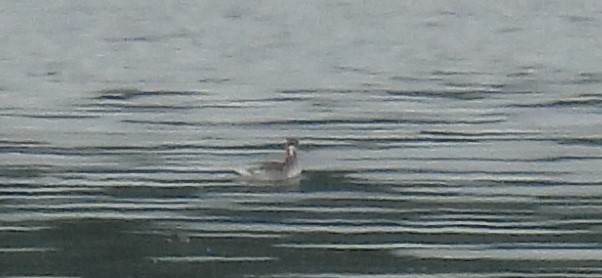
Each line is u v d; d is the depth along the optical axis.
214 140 36.47
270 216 29.08
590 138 36.50
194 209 29.59
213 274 25.73
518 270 25.78
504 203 30.08
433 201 30.19
